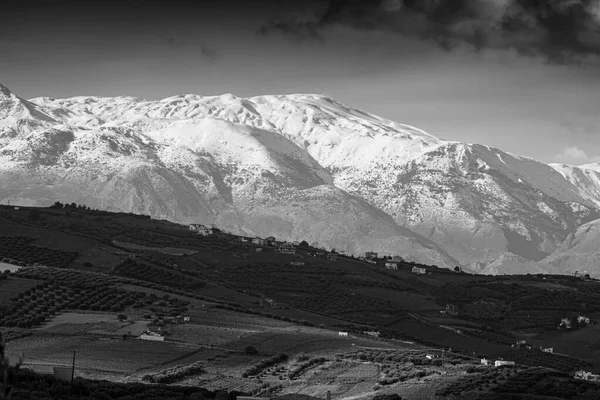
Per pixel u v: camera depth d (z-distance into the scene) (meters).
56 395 195.38
